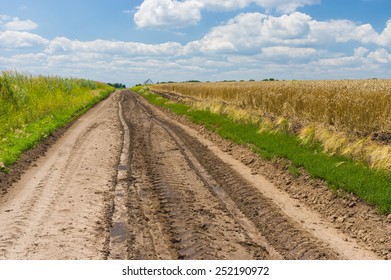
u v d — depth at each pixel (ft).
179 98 140.67
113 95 233.96
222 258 23.59
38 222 28.58
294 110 65.87
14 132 60.54
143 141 62.03
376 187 32.27
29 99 80.02
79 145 57.88
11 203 32.58
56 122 73.56
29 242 25.26
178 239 26.13
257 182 39.96
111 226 28.22
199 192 36.58
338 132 51.13
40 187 36.96
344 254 24.71
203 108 93.81
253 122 66.95
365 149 42.47
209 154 52.11
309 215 31.40
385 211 28.86
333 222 30.12
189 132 71.41
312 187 35.86
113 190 36.68
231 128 65.36
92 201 33.40
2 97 74.54
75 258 23.09
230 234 27.27
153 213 30.96
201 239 26.12
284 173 40.78
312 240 26.43
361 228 28.22
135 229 27.71
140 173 42.88
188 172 43.55
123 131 72.74
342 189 33.37
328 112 58.59
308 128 51.60
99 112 110.63
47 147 55.52
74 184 38.19
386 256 24.56
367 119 53.88
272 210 31.60
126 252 24.11
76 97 127.65
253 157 48.01
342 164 39.75
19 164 43.70
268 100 74.59
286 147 48.19
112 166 45.78
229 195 36.04
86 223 28.58
